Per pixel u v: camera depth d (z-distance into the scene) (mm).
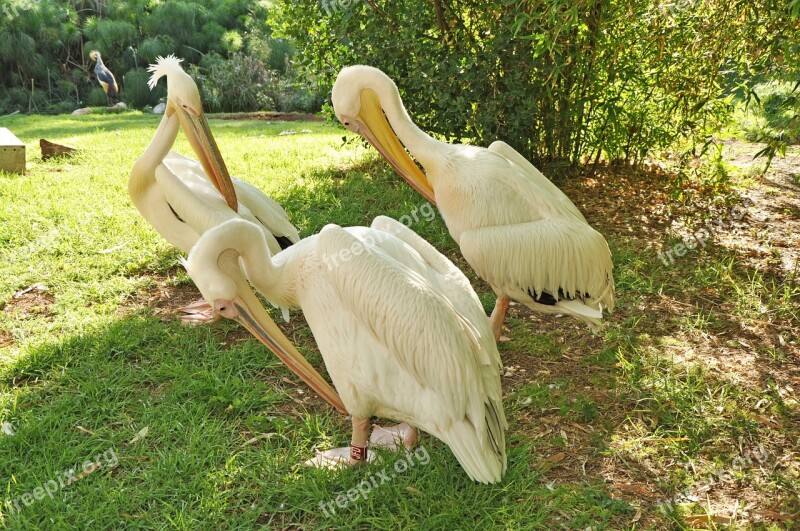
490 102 6734
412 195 7258
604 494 3123
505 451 3303
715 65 6797
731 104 7508
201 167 5266
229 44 23188
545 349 4441
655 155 8695
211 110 21047
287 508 3094
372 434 3656
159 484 3225
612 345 4457
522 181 4133
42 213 6652
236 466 3330
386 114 4336
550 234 4027
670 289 5285
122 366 4141
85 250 5781
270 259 3316
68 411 3732
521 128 6836
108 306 4906
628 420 3682
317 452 3463
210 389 3912
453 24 7371
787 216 6977
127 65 23094
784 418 3689
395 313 2910
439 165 4188
